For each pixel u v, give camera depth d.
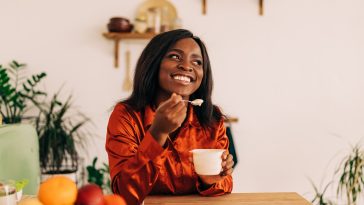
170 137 1.26
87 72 2.85
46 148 2.45
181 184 1.20
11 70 2.83
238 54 2.85
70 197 0.77
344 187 2.86
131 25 2.74
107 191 2.61
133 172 0.94
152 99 1.27
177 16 2.81
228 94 2.87
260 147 2.90
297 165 2.92
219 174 1.13
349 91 2.88
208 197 1.12
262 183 2.92
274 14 2.85
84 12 2.83
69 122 2.74
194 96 1.32
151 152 0.94
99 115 2.87
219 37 2.84
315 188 2.76
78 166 2.76
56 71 2.85
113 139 1.14
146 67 1.21
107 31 2.84
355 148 2.87
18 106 2.59
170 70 1.16
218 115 1.40
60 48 2.84
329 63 2.87
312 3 2.85
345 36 2.86
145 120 1.23
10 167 1.62
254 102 2.88
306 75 2.87
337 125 2.90
